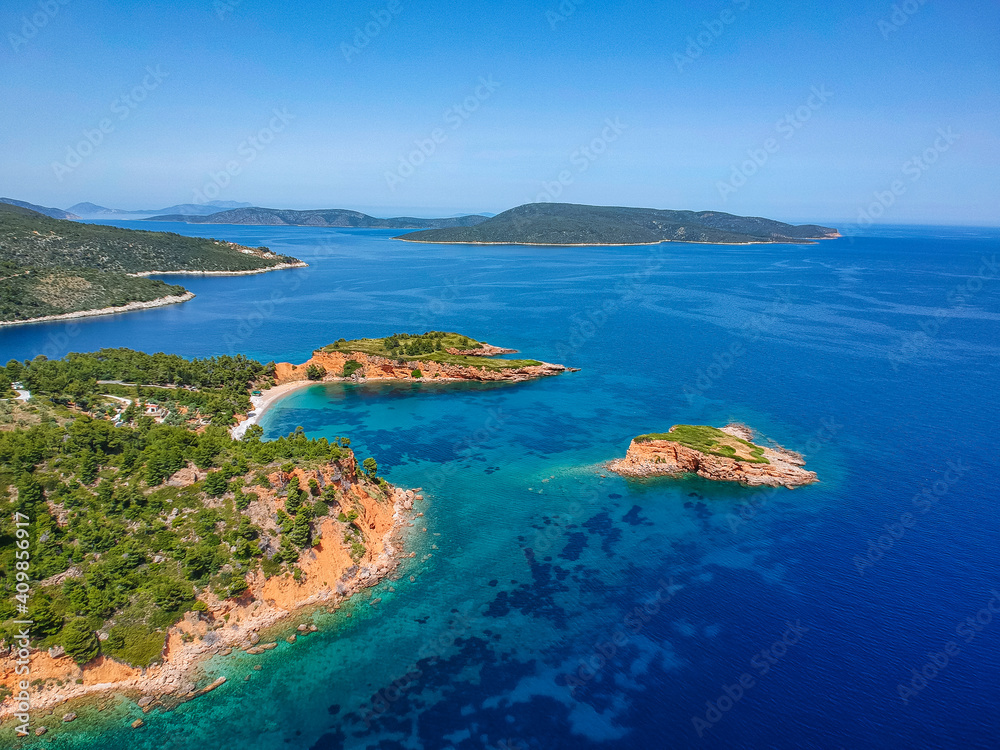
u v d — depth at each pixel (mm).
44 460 73500
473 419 126500
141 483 71625
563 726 50438
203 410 118062
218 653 57562
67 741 48125
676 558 75062
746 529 81812
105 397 114750
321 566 67812
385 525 80688
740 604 65938
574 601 66688
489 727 50344
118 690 52812
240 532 66062
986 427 117750
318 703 52594
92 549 61406
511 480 97312
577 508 88000
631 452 103000
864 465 101125
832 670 56125
